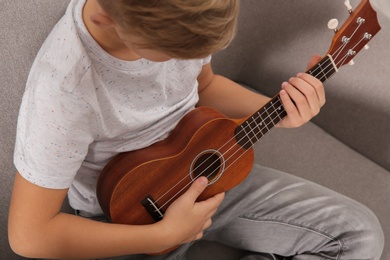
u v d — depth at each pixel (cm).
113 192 100
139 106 99
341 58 114
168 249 111
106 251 97
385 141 150
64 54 83
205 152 106
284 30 146
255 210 124
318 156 148
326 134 155
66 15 87
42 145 85
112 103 92
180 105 109
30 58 103
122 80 91
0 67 100
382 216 140
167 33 67
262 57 152
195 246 130
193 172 106
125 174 100
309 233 123
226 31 70
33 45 102
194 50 69
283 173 129
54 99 83
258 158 144
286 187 124
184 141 106
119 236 98
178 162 104
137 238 99
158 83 98
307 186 126
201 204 105
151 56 75
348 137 156
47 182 88
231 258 131
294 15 143
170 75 101
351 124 153
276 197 122
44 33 103
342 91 150
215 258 129
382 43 141
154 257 114
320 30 143
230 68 152
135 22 67
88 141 92
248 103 128
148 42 69
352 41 113
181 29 66
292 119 111
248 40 148
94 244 96
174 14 64
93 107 87
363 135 153
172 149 106
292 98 109
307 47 147
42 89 83
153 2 64
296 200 122
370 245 121
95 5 80
